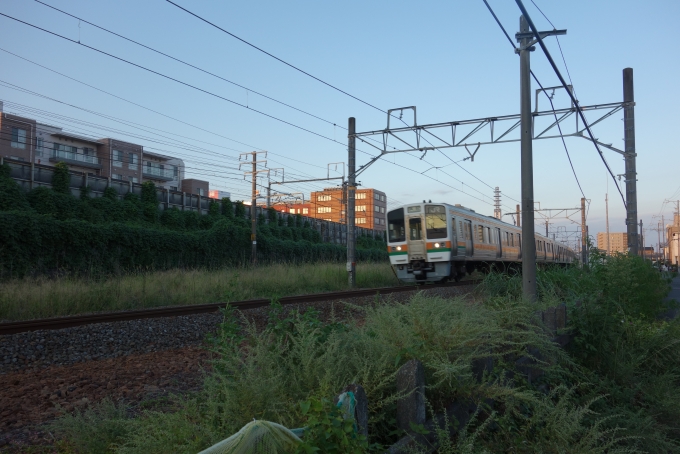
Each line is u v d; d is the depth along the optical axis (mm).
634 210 17297
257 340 3576
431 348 3676
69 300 13148
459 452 3096
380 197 100500
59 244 24875
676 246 80875
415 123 18672
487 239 25141
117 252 27609
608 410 5238
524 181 8703
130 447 3119
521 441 3760
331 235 56281
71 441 3846
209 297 15953
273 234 45000
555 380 5355
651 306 10789
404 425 3016
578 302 7125
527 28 8922
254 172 36531
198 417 3035
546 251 34719
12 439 4445
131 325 9992
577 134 16984
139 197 36906
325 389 2865
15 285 13633
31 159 48844
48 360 8219
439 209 20719
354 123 21047
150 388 5945
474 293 10922
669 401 5816
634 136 17250
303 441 2320
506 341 4602
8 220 22734
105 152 54812
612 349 6633
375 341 3604
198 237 32625
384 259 51875
